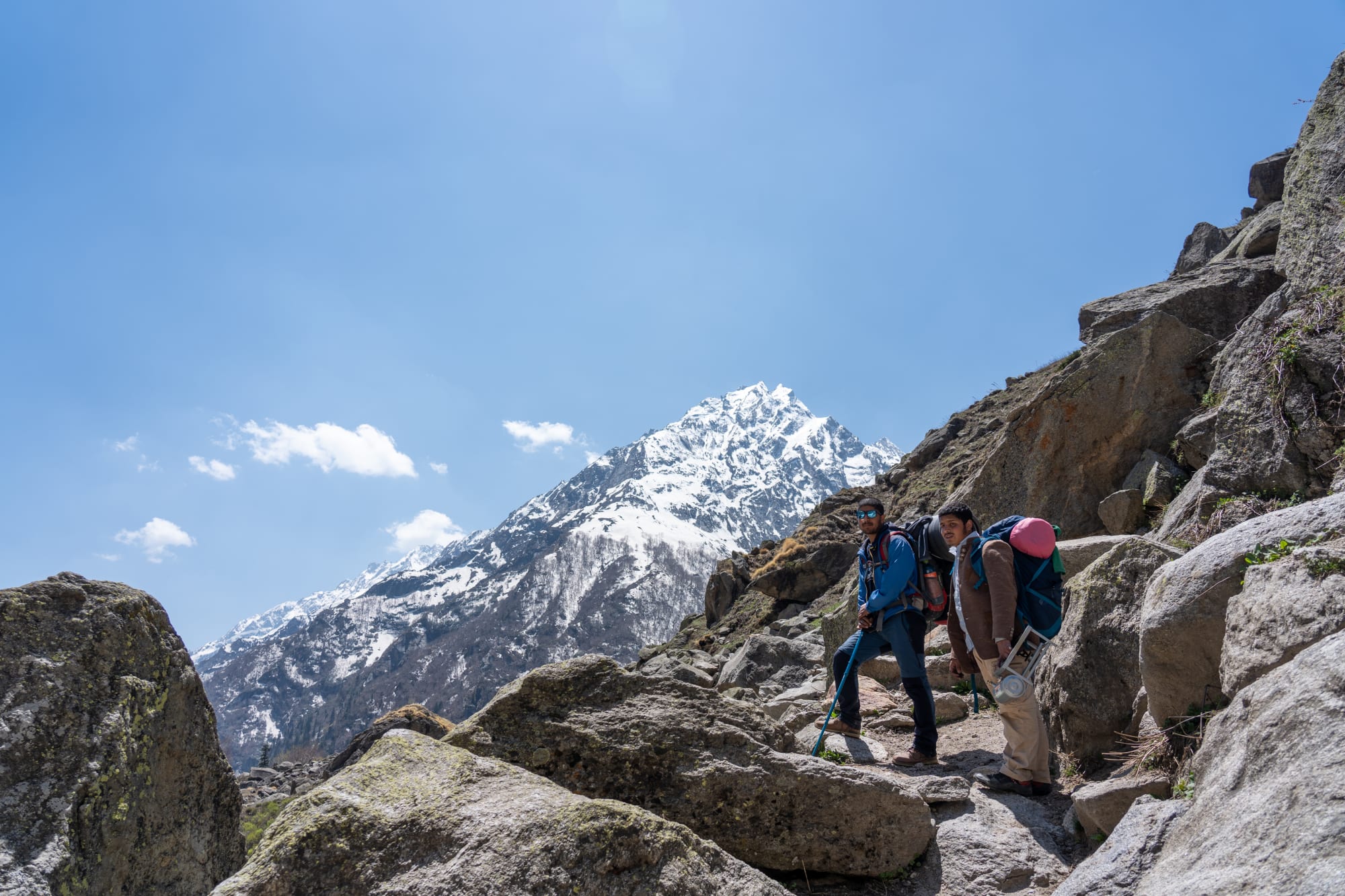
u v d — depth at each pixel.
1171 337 12.39
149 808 4.76
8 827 4.09
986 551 6.29
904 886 5.04
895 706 9.32
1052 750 6.82
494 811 3.88
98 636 4.82
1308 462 8.84
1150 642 5.16
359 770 4.17
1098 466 12.44
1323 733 2.96
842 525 24.59
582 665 5.65
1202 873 2.97
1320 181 11.38
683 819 5.09
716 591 27.42
